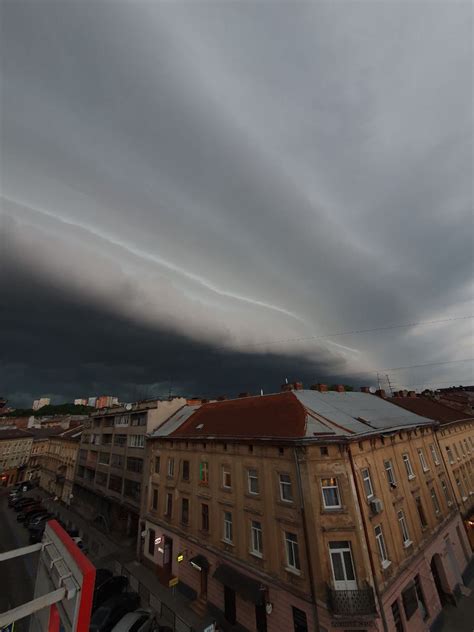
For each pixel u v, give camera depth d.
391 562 18.89
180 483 28.09
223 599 21.42
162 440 32.03
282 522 19.50
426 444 29.66
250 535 21.14
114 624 20.34
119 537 36.56
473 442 40.06
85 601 4.46
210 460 25.67
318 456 19.39
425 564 21.83
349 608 16.06
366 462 20.81
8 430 86.12
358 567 17.09
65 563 5.18
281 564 18.95
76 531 38.84
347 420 23.84
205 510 25.19
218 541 22.97
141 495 33.03
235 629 19.98
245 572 20.45
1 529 41.97
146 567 29.09
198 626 20.55
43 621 5.35
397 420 28.55
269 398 28.91
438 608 21.14
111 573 26.67
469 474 35.47
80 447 53.78
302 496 18.83
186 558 25.23
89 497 46.25
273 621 18.62
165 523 28.59
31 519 44.62
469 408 46.56
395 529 20.53
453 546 26.27
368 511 19.06
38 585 5.98
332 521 17.98
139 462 35.91
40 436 86.94
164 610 21.80
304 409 23.97
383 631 16.17
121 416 42.94
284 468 20.33
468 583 25.17
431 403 43.19
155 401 37.94
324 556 17.36
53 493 60.81
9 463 79.50
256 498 21.36
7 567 29.64
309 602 17.08
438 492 27.81
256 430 23.47
